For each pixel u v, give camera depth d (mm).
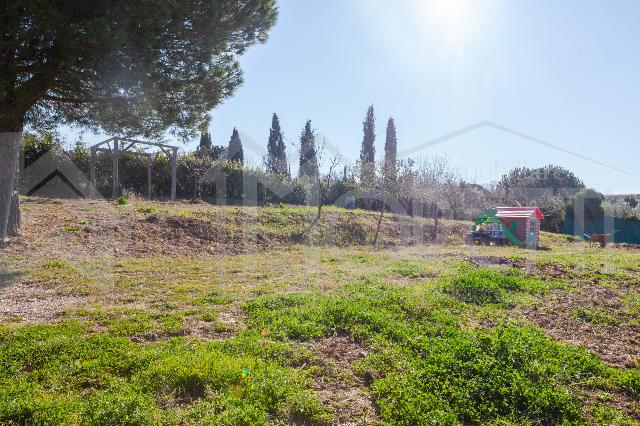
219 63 11852
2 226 10586
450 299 8055
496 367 4555
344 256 14227
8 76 8797
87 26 8117
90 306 6934
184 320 6375
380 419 3908
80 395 4039
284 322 6184
